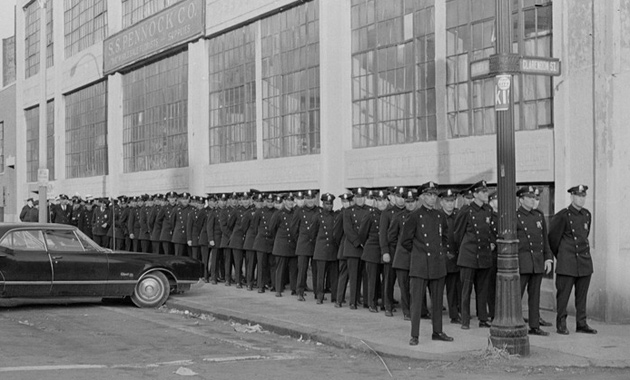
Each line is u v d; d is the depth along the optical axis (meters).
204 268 19.77
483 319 12.50
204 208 19.97
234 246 18.17
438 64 16.16
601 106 12.91
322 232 15.38
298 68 20.44
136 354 10.34
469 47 15.53
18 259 14.38
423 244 10.98
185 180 25.61
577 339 11.37
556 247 11.80
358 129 18.47
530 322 11.78
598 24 12.98
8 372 8.84
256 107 22.25
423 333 11.87
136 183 29.02
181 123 26.19
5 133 44.09
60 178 36.25
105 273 15.05
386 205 14.25
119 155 30.69
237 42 23.23
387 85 17.59
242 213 18.22
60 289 14.70
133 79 29.81
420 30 16.73
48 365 9.35
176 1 26.05
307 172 19.83
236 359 10.15
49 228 14.88
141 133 29.17
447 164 15.77
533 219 11.70
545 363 9.85
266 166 21.47
